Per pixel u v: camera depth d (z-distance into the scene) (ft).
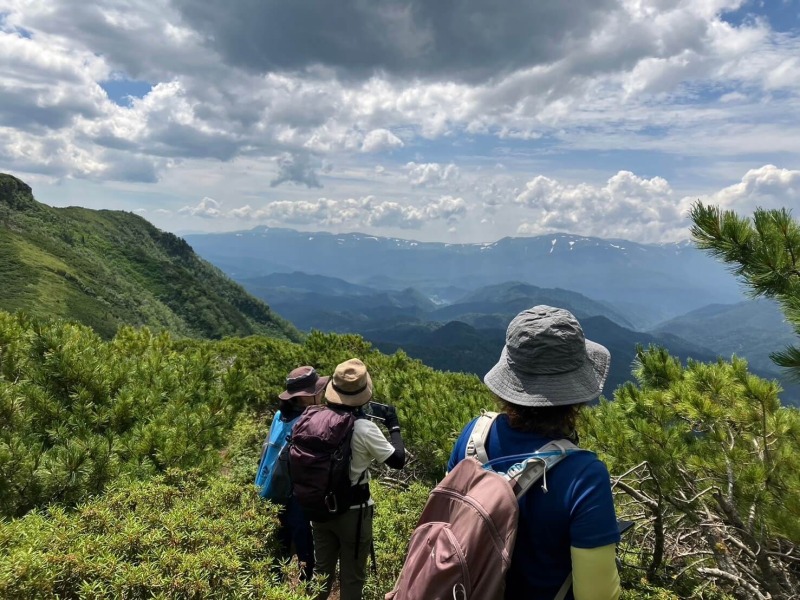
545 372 6.50
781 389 15.76
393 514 18.69
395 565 15.57
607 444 16.89
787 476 14.11
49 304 386.52
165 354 32.55
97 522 11.59
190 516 12.23
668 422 17.08
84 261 555.28
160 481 15.29
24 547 9.87
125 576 9.39
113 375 21.97
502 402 6.82
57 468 15.21
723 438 16.05
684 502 14.65
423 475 29.01
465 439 7.23
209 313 622.95
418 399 31.12
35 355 20.67
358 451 12.71
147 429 18.44
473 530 5.81
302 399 15.26
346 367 13.24
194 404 23.70
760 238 13.76
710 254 14.70
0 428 17.24
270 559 11.46
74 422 18.10
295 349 45.91
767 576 13.38
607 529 5.69
